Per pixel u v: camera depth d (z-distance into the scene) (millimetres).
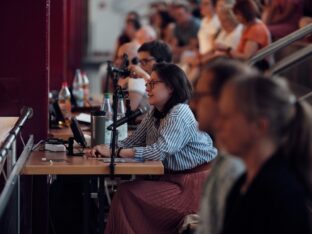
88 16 22453
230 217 3775
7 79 7258
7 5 7207
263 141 3678
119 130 7145
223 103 3689
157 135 6770
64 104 9133
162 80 6602
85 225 6758
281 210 3570
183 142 6566
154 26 18688
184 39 15531
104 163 6352
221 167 4035
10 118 7156
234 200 3854
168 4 18828
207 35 13258
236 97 3643
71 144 6758
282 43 7625
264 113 3625
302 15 10805
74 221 7543
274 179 3627
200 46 13539
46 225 7266
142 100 8383
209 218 4039
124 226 6484
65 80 11195
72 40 14539
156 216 6539
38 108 7285
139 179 7320
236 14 10742
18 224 5809
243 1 10602
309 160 3713
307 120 3713
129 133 7727
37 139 7293
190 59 13883
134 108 8344
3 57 7250
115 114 6316
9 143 5254
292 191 3598
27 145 6523
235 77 3732
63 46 10359
